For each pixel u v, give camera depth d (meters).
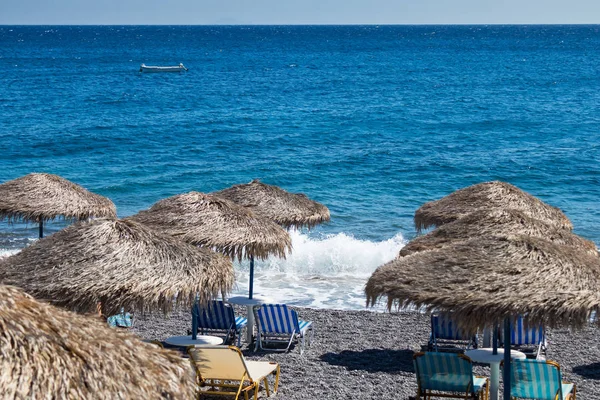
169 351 6.22
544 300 9.47
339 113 62.72
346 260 23.03
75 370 5.21
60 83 91.62
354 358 14.38
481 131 53.56
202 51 178.62
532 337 14.05
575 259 10.22
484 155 43.88
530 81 94.00
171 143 48.19
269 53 167.50
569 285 9.70
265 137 50.59
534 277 9.83
